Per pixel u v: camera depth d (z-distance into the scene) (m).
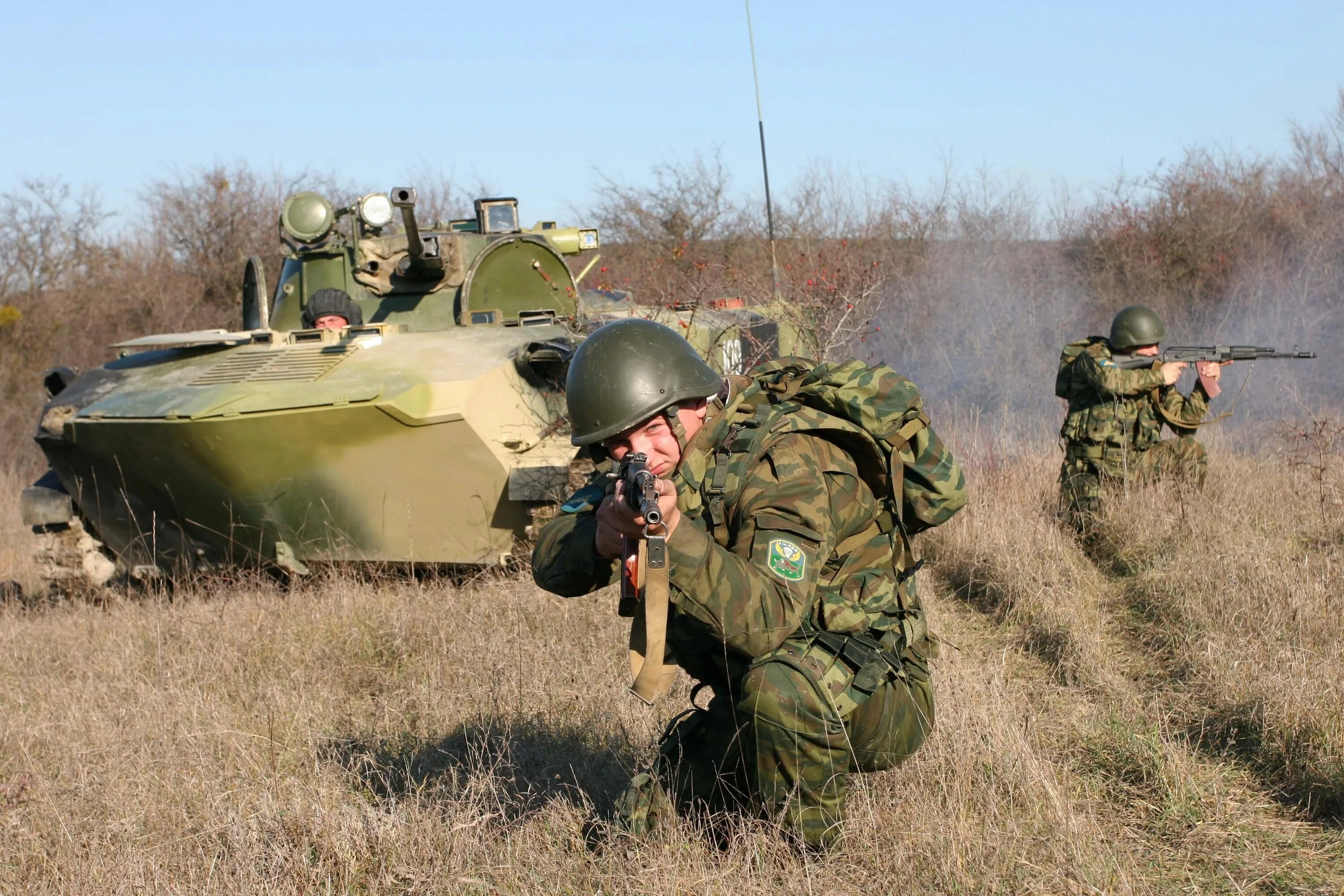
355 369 7.66
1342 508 7.47
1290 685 4.68
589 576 3.40
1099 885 3.41
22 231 20.77
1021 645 6.18
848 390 3.40
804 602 3.06
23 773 4.75
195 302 21.17
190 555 8.50
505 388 7.52
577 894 3.56
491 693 5.22
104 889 3.71
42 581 9.28
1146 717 4.88
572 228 11.29
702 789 3.67
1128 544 7.58
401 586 7.68
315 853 3.91
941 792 3.89
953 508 3.59
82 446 8.01
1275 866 3.64
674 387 3.16
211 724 5.25
